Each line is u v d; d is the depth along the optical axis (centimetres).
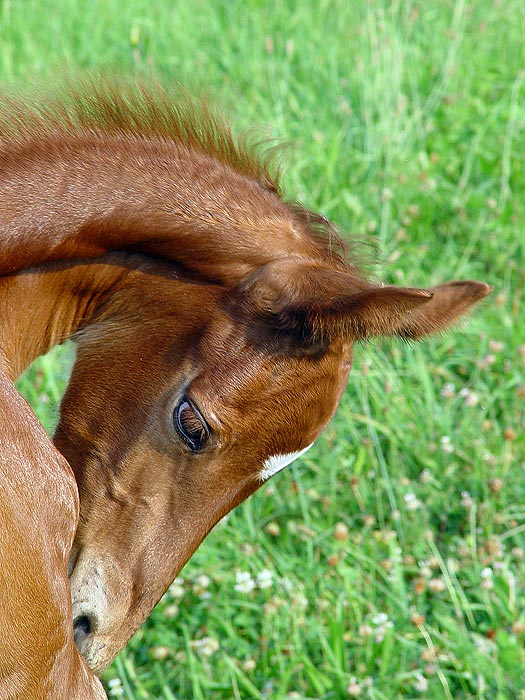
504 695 630
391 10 1230
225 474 470
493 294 948
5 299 479
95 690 475
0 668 421
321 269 464
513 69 1205
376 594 712
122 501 474
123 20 1303
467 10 1276
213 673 663
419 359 855
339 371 471
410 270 970
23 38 1245
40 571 425
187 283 479
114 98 492
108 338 484
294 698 627
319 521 757
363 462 786
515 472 796
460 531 767
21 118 476
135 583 479
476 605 688
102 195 471
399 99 1100
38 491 428
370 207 1023
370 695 627
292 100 1120
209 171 490
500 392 845
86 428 478
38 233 462
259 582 687
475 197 1036
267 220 488
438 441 814
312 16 1311
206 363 460
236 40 1274
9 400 431
